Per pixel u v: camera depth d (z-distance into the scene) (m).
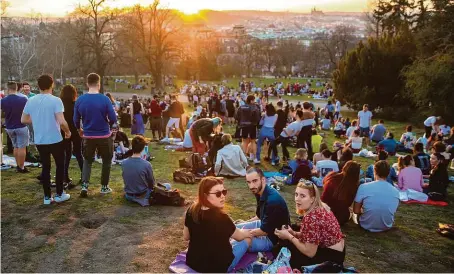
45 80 6.41
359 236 6.35
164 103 17.98
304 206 4.50
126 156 10.56
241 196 7.86
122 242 5.51
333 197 6.57
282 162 11.62
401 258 5.66
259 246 5.01
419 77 23.31
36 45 42.16
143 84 66.94
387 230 6.62
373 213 6.45
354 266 5.29
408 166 8.78
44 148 6.55
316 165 9.20
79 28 46.66
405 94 26.91
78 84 48.81
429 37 26.48
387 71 28.70
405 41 28.81
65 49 45.28
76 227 5.92
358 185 6.62
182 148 12.93
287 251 4.68
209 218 4.43
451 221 7.28
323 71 94.19
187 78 77.00
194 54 77.25
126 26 48.94
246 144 11.80
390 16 38.53
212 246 4.46
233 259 4.59
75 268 4.79
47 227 5.85
